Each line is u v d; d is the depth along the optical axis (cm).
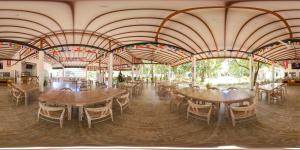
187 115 562
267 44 1081
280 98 919
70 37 1029
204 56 1465
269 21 770
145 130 475
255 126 504
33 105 754
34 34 981
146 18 761
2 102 817
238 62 2541
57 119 530
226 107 574
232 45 1117
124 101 680
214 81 2741
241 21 776
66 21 799
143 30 901
